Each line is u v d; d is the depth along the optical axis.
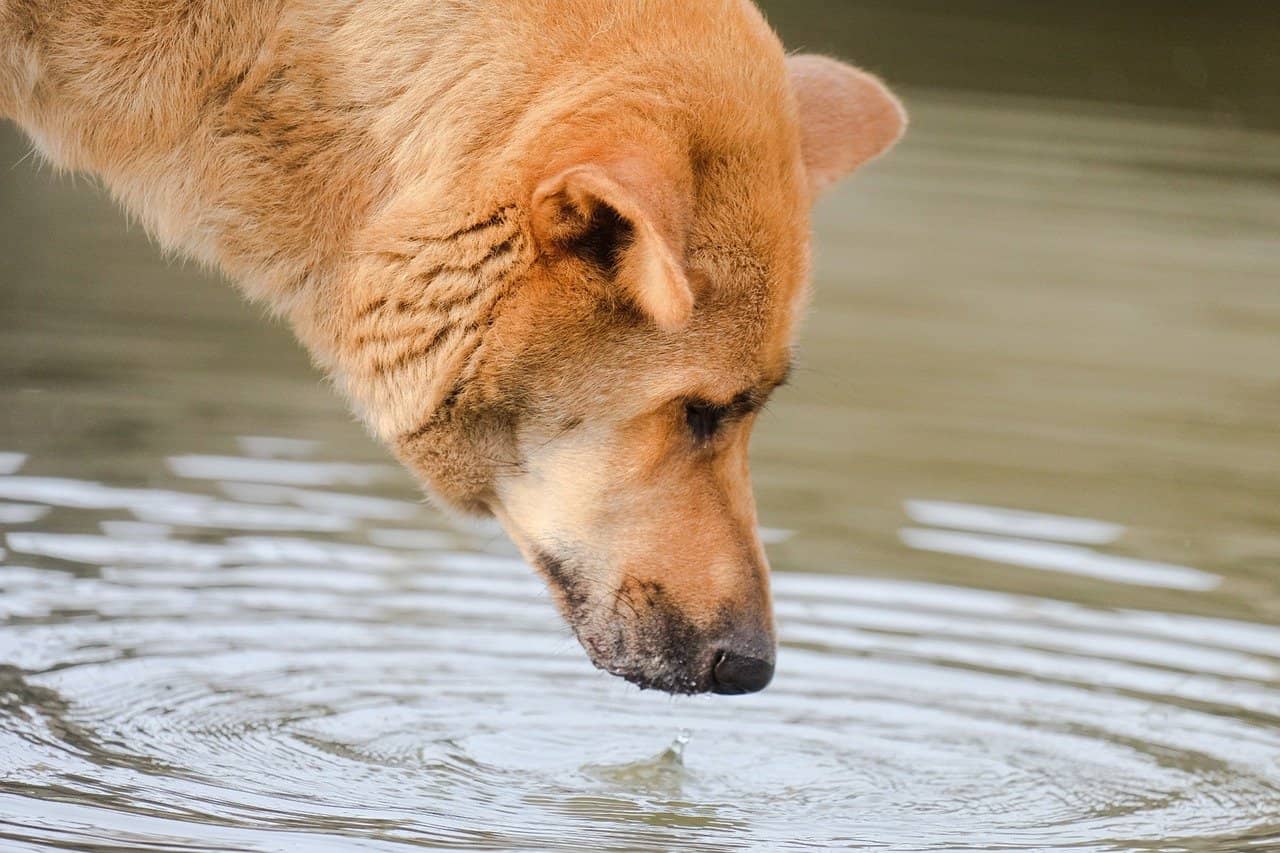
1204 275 32.22
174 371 24.53
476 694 16.14
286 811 13.27
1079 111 43.31
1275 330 29.47
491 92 12.74
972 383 25.94
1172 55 49.88
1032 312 29.52
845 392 25.20
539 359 12.80
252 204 13.25
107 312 27.02
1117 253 33.09
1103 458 23.22
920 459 22.77
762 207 12.80
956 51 47.75
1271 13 55.41
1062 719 16.08
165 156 13.28
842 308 28.97
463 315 12.76
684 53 12.90
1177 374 26.98
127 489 20.09
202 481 20.58
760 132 12.84
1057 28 51.81
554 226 12.27
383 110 12.97
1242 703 16.47
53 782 13.41
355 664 16.47
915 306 29.36
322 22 13.01
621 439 13.11
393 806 13.60
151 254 30.50
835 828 13.77
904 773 14.98
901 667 17.05
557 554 13.52
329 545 19.11
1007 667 17.09
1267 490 22.39
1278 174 39.00
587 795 14.25
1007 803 14.40
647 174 11.75
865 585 18.78
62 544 18.44
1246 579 19.45
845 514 20.73
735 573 13.49
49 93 13.16
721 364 12.87
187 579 17.91
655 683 13.52
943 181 36.84
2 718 14.53
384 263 12.89
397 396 13.26
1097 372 26.81
